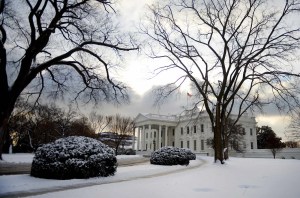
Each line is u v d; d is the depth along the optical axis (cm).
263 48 2155
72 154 1193
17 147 4950
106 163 1265
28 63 1484
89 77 1914
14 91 1414
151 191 849
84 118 5878
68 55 1681
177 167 1875
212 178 1172
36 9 1580
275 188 894
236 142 5931
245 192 824
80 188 933
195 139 7438
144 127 8238
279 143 7281
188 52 2319
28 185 1004
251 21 2231
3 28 1565
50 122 4894
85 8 1802
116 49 1914
